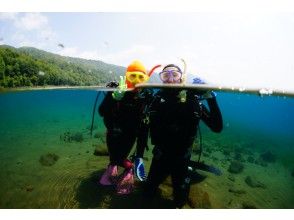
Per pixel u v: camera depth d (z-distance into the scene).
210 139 4.07
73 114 7.79
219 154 2.81
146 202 1.32
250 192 1.66
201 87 1.05
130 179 1.43
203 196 1.40
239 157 2.80
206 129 5.77
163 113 1.19
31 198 1.30
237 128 10.20
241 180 1.90
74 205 1.25
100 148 2.17
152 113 1.22
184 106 1.17
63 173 1.66
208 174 1.88
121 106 1.29
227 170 2.14
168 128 1.17
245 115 46.12
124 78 1.30
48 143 2.56
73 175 1.63
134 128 1.33
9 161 1.88
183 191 1.24
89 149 2.36
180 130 1.16
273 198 1.61
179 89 1.14
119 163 1.43
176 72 1.24
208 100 1.21
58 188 1.43
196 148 2.74
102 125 4.43
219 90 1.05
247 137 6.06
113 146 1.36
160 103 1.21
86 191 1.40
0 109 9.33
